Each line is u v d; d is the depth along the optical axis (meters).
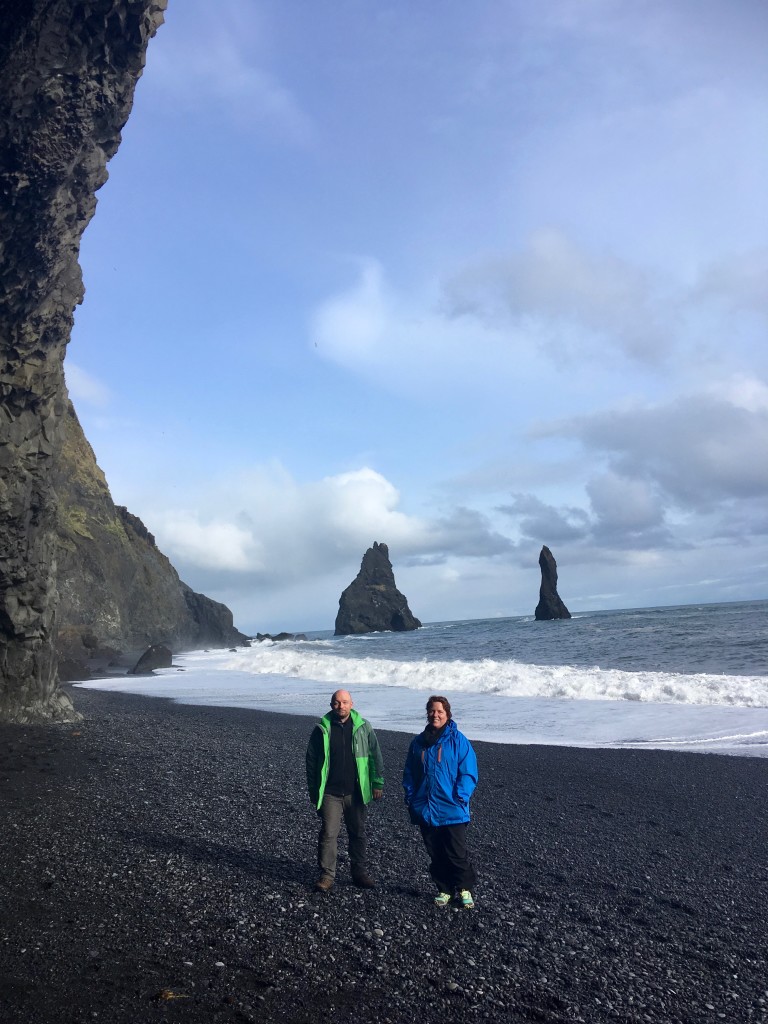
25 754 12.20
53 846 7.23
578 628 64.38
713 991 4.52
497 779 10.98
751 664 25.16
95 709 20.77
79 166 14.31
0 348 14.85
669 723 15.05
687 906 5.97
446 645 54.03
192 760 12.09
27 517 15.81
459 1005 4.30
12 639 15.94
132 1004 4.14
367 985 4.52
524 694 20.55
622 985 4.59
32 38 12.33
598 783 10.52
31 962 4.63
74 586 53.75
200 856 7.02
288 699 22.69
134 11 13.21
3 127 12.83
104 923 5.34
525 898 6.14
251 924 5.40
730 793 9.73
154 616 63.34
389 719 17.55
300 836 7.82
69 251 15.22
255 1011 4.14
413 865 6.95
